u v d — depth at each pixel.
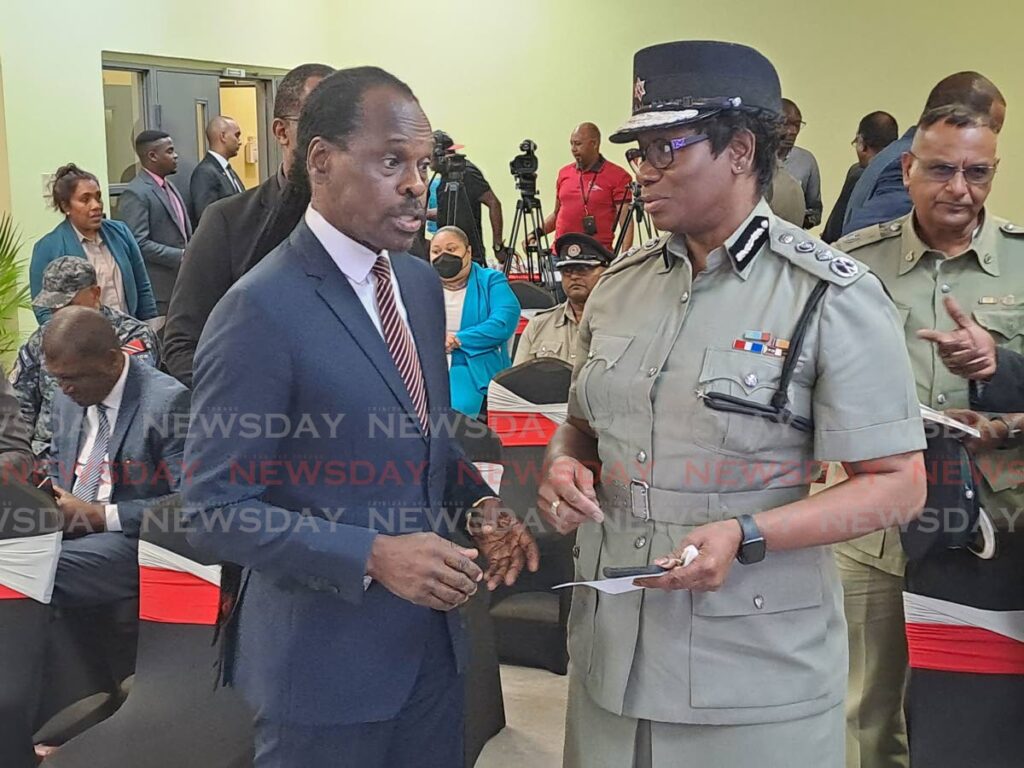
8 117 5.30
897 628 2.16
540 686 3.18
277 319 1.36
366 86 1.37
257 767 1.56
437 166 5.25
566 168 6.68
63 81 5.73
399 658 1.50
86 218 4.66
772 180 1.45
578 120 8.23
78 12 5.85
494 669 2.85
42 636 2.18
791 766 1.44
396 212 1.38
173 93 6.94
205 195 6.43
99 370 2.57
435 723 1.61
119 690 2.62
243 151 8.25
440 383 1.58
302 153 1.42
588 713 1.56
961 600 1.86
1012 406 1.88
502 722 2.90
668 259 1.52
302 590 1.45
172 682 2.17
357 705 1.48
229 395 1.36
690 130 1.36
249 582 1.56
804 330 1.37
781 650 1.42
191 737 2.07
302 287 1.39
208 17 7.14
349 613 1.47
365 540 1.37
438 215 5.30
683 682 1.44
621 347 1.52
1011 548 1.84
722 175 1.39
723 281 1.45
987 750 1.87
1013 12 7.05
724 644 1.43
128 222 5.83
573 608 1.62
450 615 1.59
